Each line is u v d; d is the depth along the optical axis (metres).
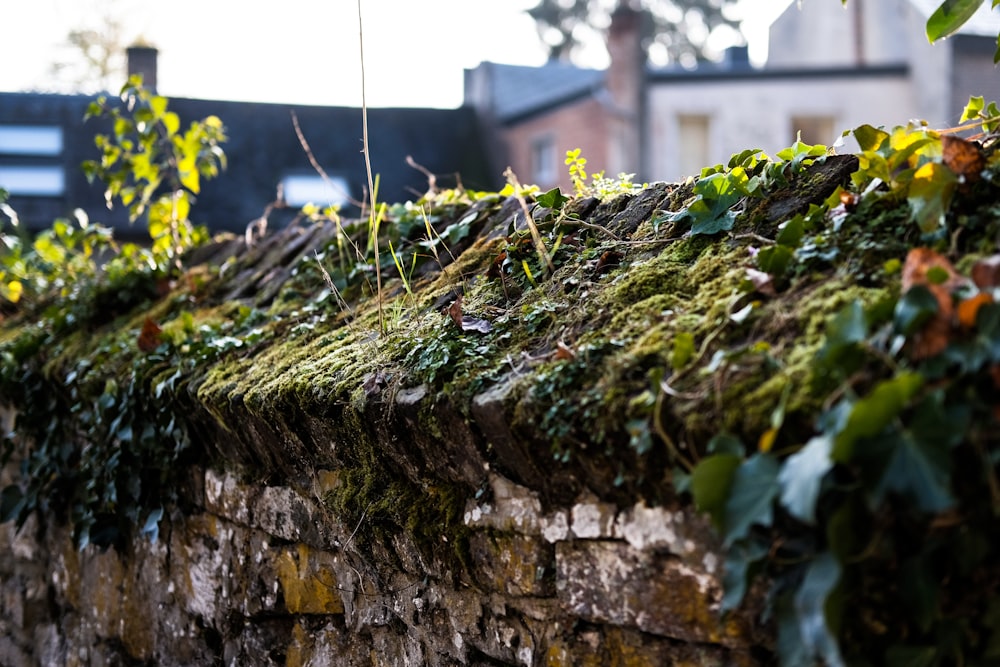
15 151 14.92
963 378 1.33
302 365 2.58
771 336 1.64
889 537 1.38
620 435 1.65
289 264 3.78
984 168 1.73
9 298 5.42
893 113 13.79
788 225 1.88
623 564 1.73
